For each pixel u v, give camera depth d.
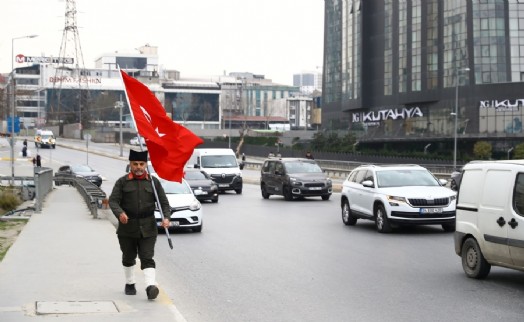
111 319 8.16
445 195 18.89
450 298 10.12
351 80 117.75
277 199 34.81
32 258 13.01
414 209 18.64
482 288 10.94
